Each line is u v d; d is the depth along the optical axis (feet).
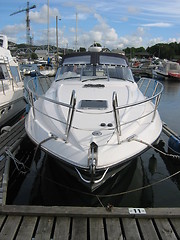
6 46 31.12
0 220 10.11
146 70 93.45
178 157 16.99
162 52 285.43
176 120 31.63
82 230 9.67
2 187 12.56
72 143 11.41
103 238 9.31
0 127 24.25
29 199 13.99
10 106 25.38
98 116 12.86
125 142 11.63
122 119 12.98
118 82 17.60
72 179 12.80
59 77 19.22
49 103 14.99
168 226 9.95
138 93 16.89
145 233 9.57
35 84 21.97
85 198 13.21
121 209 10.56
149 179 16.42
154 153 20.25
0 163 15.25
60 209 10.49
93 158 10.12
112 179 12.87
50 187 14.83
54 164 13.85
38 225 9.88
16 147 17.22
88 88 16.30
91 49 21.61
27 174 16.78
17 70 30.76
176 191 14.96
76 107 13.73
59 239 9.23
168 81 81.66
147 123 13.64
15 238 9.29
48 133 12.23
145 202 13.67
